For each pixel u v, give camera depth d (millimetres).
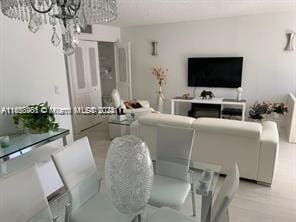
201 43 5656
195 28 5629
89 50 5359
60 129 2676
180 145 2252
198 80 5809
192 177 2092
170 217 1645
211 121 2760
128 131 4219
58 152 1789
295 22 4758
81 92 5199
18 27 2383
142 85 6559
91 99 5527
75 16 1800
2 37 2256
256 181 2779
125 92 6555
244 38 5227
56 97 2881
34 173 1549
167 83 6219
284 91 5125
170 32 5906
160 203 1787
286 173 3049
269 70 5152
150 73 6367
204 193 1838
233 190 1244
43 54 2668
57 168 1752
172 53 6008
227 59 5387
